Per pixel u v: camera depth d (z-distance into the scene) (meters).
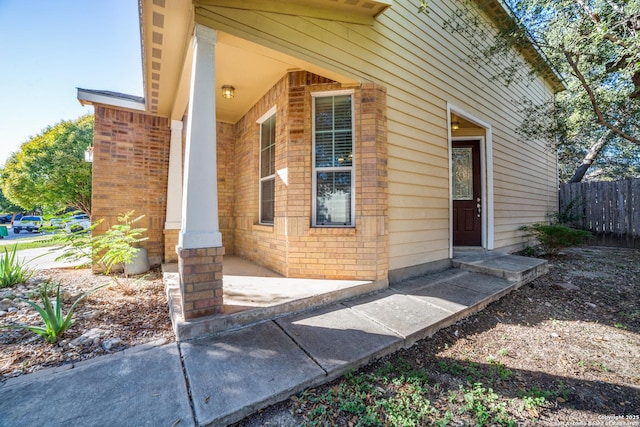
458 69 5.31
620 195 7.90
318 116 3.85
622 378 2.14
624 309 3.45
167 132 5.32
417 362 2.27
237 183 5.64
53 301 3.24
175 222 5.10
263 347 2.22
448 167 4.99
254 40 2.77
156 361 2.02
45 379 1.81
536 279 4.51
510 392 1.95
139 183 5.08
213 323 2.43
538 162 8.11
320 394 1.81
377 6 3.37
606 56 4.57
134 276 4.53
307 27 3.15
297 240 3.71
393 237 3.98
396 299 3.32
